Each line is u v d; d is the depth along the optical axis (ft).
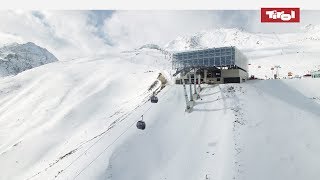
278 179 108.78
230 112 153.38
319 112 150.71
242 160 117.50
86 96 303.07
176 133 145.79
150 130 149.59
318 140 125.39
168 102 180.14
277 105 158.71
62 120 260.01
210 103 169.48
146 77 323.37
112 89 307.17
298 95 174.19
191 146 133.28
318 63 411.95
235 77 213.66
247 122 143.64
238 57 214.28
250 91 181.88
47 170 159.33
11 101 341.00
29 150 221.05
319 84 184.24
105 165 128.47
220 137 134.31
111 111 252.62
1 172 200.23
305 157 117.50
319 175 108.78
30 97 332.39
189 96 185.16
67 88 336.70
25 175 193.67
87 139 197.16
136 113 174.19
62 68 433.07
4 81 402.72
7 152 220.84
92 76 368.27
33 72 426.51
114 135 153.79
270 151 122.31
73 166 139.54
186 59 219.82
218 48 209.05
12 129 273.13
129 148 137.18
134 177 121.60
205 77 212.43
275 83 195.31
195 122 151.84
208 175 113.19
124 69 390.01
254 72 398.83
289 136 130.72
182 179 115.44
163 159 130.11
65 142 227.20
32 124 272.72
